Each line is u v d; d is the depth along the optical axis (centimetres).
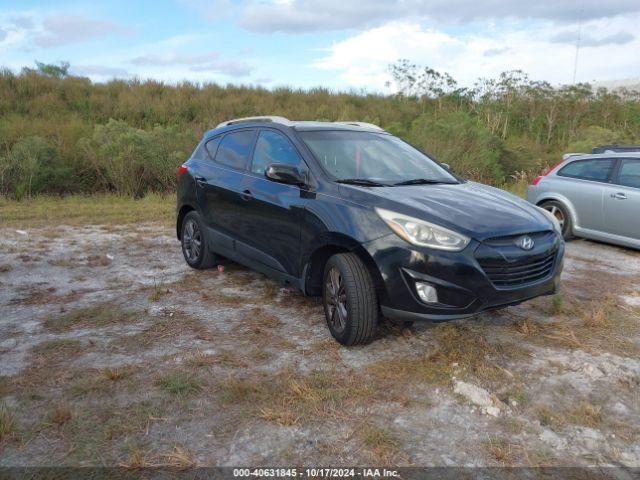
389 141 518
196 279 566
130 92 2109
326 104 2283
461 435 289
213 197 545
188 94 2178
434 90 2509
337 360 374
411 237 359
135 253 684
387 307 371
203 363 366
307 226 417
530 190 845
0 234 788
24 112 1797
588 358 383
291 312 468
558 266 403
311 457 268
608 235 735
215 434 286
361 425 296
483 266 359
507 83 2341
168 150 1351
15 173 1238
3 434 280
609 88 2470
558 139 2152
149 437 282
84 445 274
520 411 314
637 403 326
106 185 1366
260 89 2425
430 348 393
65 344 395
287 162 464
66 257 658
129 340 405
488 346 397
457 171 1452
